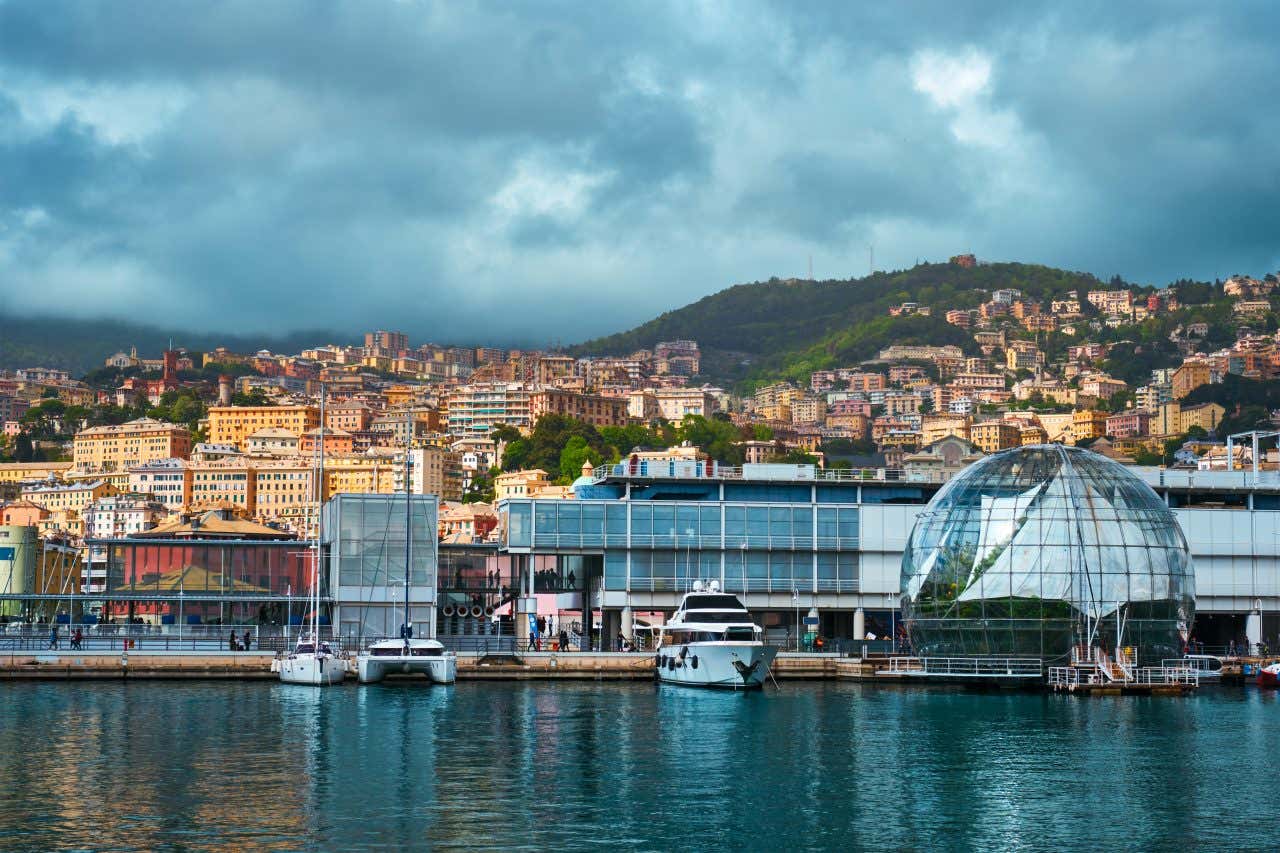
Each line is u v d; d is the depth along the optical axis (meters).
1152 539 139.88
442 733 103.94
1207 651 164.00
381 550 158.12
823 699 130.00
